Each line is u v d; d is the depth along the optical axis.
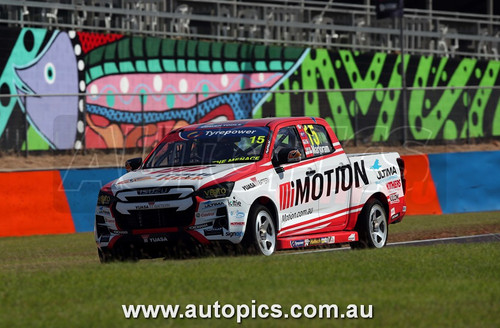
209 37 104.69
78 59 92.00
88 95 82.25
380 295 27.69
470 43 129.00
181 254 40.97
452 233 61.81
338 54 113.06
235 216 39.59
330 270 32.75
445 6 157.25
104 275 32.03
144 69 97.19
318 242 44.31
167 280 30.70
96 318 24.61
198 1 103.81
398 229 66.94
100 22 95.94
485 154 82.44
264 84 106.38
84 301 27.14
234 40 106.88
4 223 67.06
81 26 94.06
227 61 103.69
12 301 27.20
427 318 24.31
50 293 28.48
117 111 87.25
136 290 28.83
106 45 94.38
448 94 101.06
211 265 34.09
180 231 39.56
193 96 92.81
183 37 102.69
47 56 89.69
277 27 110.56
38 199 68.81
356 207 47.06
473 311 25.22
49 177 69.44
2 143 81.19
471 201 81.62
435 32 124.62
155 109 90.06
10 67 86.75
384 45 120.00
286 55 108.44
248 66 105.31
